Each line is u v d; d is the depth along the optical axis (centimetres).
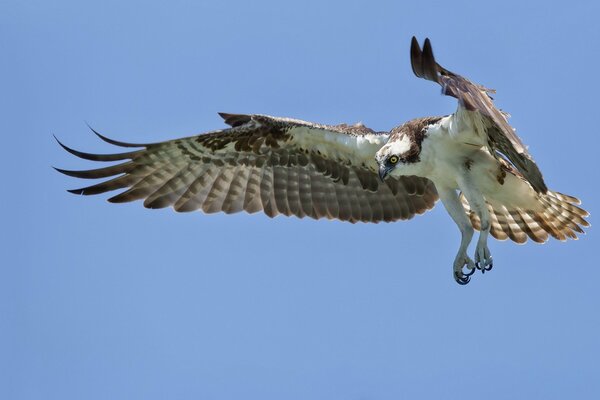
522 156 1348
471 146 1460
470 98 1278
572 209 1555
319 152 1611
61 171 1576
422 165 1483
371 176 1625
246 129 1595
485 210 1461
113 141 1558
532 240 1580
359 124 1594
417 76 1290
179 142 1595
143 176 1608
